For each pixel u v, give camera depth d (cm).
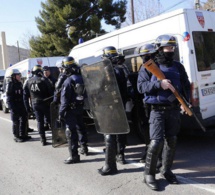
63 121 551
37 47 2725
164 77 370
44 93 676
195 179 415
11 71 743
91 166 509
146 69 394
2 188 444
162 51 383
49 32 2583
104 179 441
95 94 443
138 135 584
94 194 394
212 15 568
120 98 411
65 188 423
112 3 2503
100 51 672
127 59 638
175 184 400
